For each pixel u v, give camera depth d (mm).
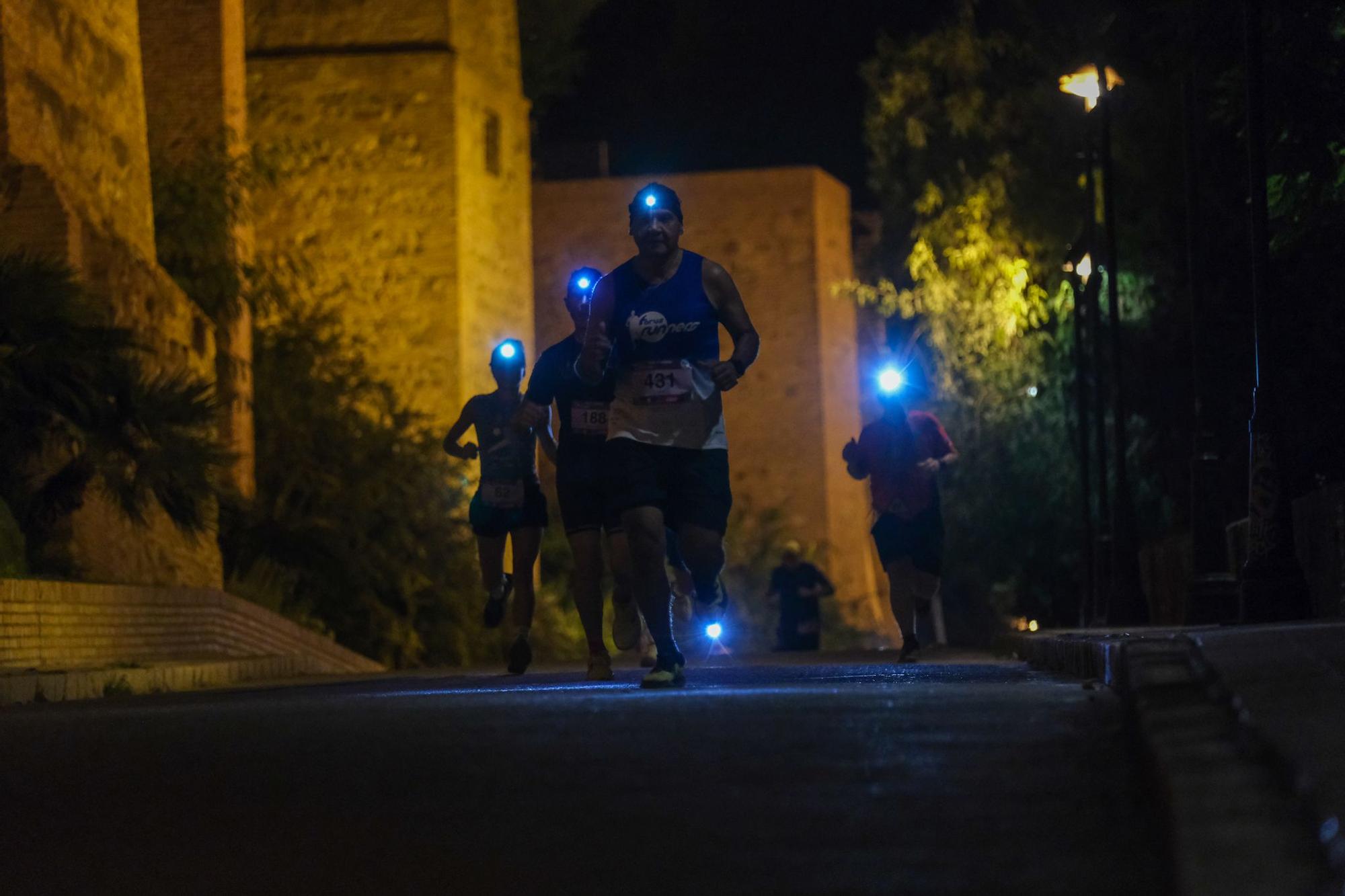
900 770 8461
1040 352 52500
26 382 27516
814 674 18625
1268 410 19641
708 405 14648
